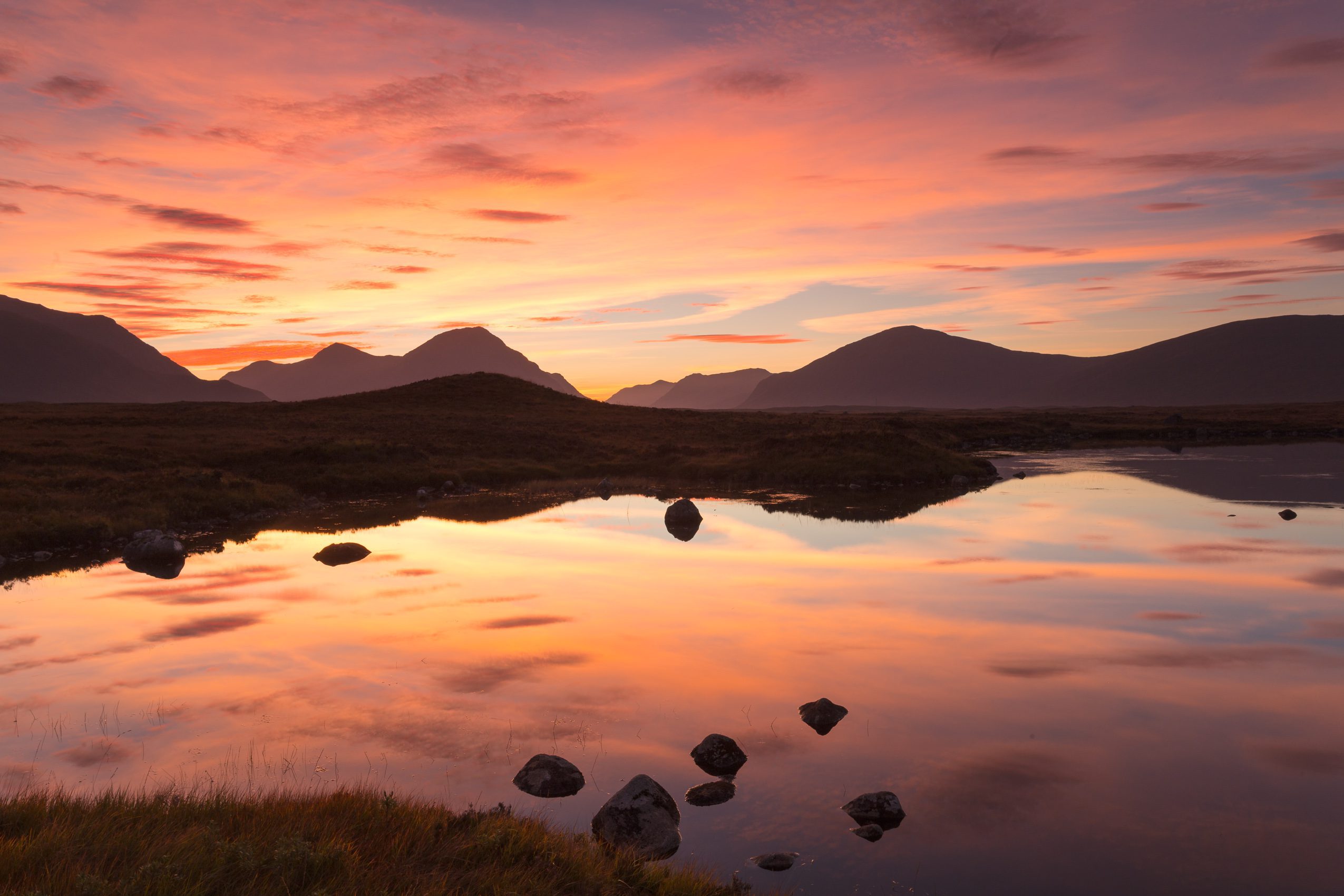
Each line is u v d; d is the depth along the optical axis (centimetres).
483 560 2392
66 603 1862
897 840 817
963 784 943
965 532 2836
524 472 5153
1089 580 2034
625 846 770
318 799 809
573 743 1066
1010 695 1236
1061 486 4303
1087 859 781
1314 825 846
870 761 1009
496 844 712
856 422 8550
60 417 7344
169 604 1850
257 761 1003
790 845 809
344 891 599
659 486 4628
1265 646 1477
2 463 3947
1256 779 952
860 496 3997
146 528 2933
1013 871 759
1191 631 1576
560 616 1733
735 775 970
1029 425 10094
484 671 1365
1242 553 2362
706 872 750
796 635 1573
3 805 751
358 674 1354
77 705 1209
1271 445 7700
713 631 1605
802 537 2766
